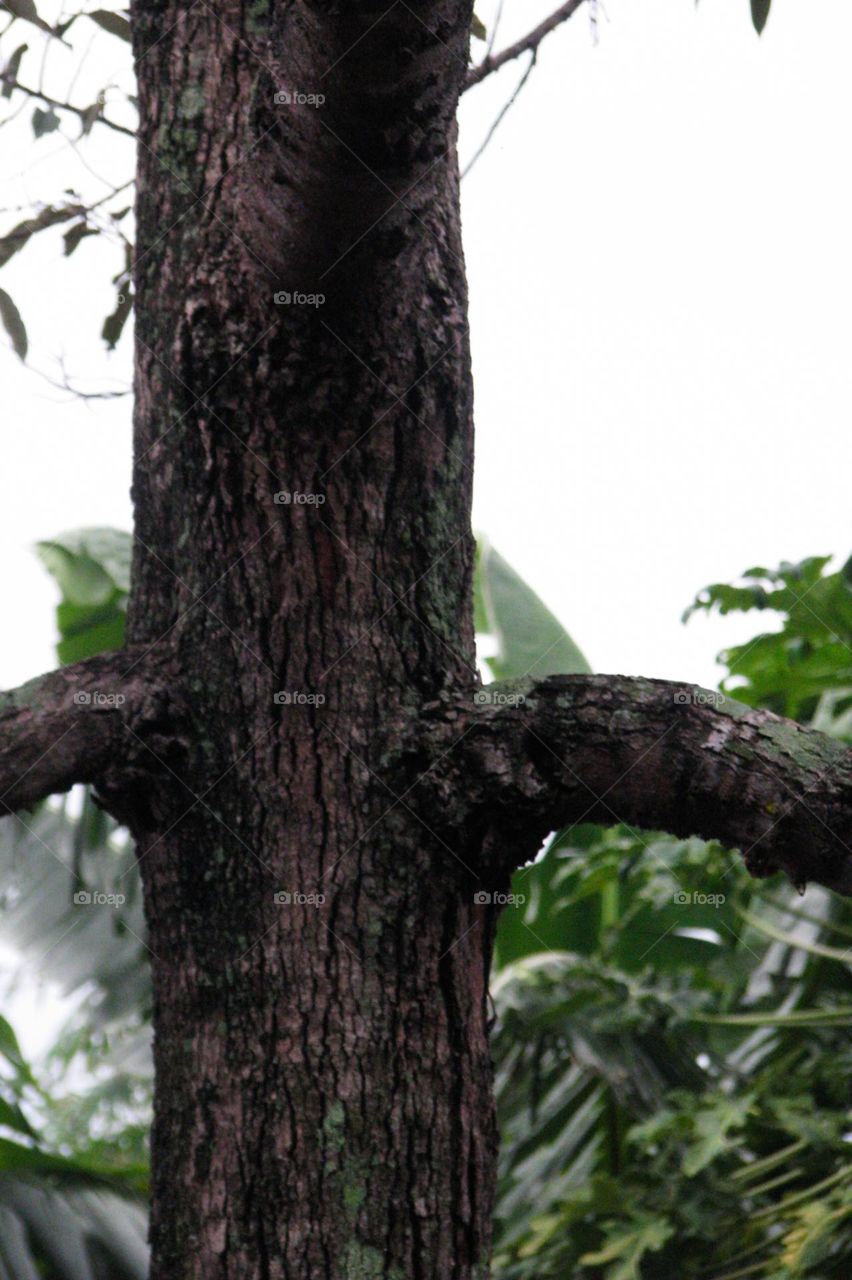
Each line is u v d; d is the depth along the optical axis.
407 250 2.60
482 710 2.64
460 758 2.62
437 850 2.62
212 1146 2.57
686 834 2.63
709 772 2.59
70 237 3.05
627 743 2.61
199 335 2.66
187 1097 2.59
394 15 2.42
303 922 2.60
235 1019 2.59
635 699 2.63
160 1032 2.64
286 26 2.49
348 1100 2.56
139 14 2.78
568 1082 4.88
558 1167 4.87
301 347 2.64
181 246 2.69
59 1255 3.79
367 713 2.64
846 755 2.59
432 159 2.53
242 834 2.62
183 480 2.69
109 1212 4.05
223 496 2.67
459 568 2.73
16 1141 4.08
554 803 2.62
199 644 2.66
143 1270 3.92
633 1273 3.93
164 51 2.75
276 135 2.53
